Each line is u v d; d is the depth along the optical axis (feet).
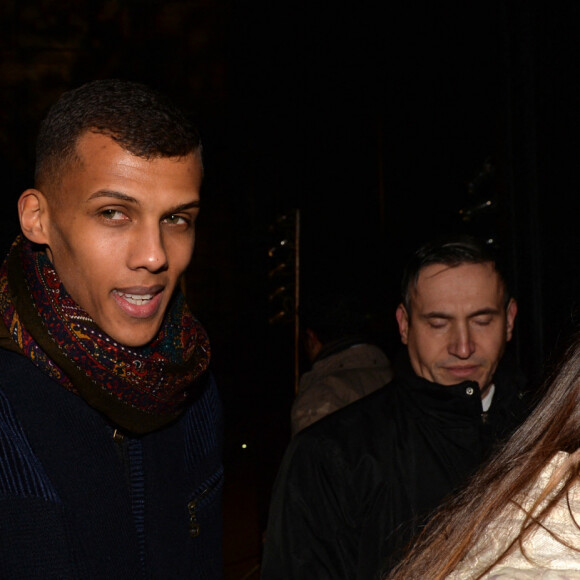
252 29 23.93
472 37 13.82
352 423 6.31
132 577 4.13
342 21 20.36
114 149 3.83
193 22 25.77
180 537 4.51
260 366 24.36
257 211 24.17
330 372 9.46
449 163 15.49
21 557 3.81
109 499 4.10
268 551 6.17
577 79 10.27
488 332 6.29
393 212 18.52
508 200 11.75
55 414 4.07
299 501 6.12
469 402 6.07
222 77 25.76
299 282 15.17
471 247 6.40
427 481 6.06
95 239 3.91
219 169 25.67
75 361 4.04
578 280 10.16
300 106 22.22
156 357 4.37
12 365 4.07
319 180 21.45
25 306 4.09
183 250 4.14
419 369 6.45
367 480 6.10
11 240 5.64
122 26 25.54
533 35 11.27
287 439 19.43
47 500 3.90
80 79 25.27
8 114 24.72
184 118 4.01
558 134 10.77
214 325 25.57
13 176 24.50
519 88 11.44
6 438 3.89
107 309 4.01
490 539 2.61
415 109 17.20
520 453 2.85
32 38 25.05
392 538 5.98
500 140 11.94
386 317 17.94
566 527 2.44
